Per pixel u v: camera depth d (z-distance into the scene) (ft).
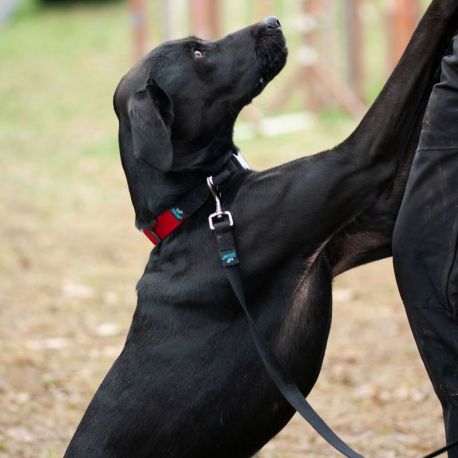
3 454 24.03
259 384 16.49
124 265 40.63
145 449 16.58
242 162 17.46
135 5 64.90
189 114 17.48
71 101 73.82
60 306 35.60
